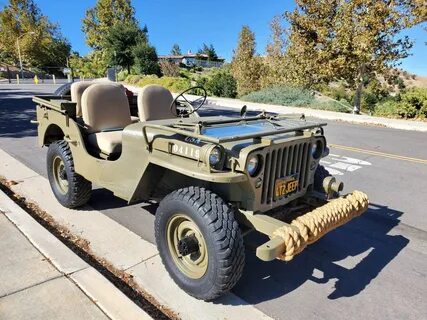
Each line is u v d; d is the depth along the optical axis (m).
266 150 2.74
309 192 3.40
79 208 4.52
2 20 62.47
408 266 3.48
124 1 48.06
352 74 16.67
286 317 2.70
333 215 2.86
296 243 2.50
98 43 51.12
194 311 2.71
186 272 2.89
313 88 20.52
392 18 14.66
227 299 2.88
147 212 4.45
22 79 52.31
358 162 7.40
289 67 20.56
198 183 3.08
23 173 5.77
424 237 4.11
